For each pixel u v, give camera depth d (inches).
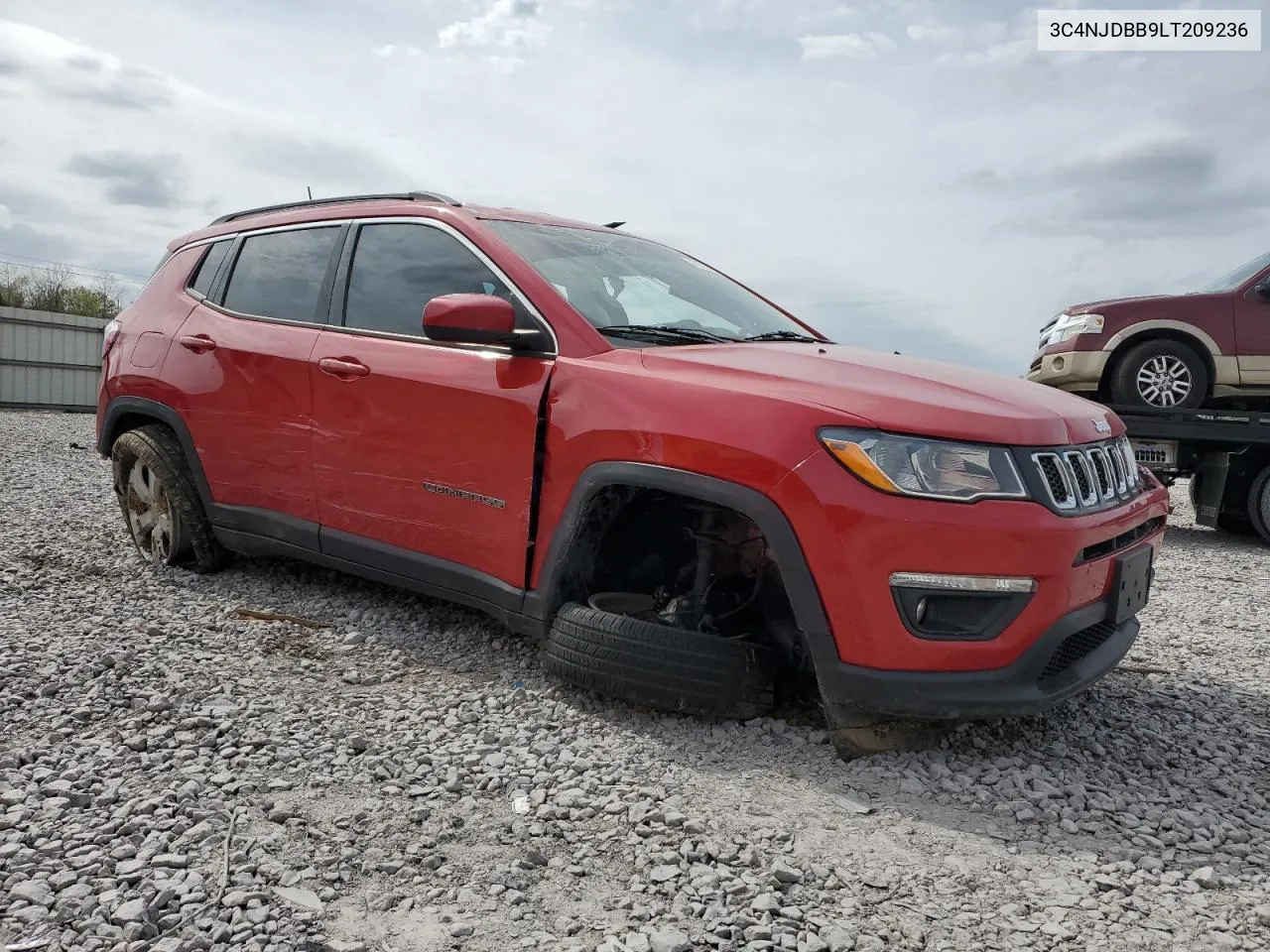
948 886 87.8
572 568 126.3
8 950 70.4
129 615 157.2
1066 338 349.7
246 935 73.9
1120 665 163.5
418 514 140.2
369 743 112.4
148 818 90.5
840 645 107.3
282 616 159.0
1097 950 78.7
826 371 118.8
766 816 99.6
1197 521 340.2
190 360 173.5
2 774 98.7
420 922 77.9
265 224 176.4
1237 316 327.9
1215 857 96.4
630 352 125.0
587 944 75.9
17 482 310.2
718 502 110.7
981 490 104.6
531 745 114.4
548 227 153.5
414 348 142.3
